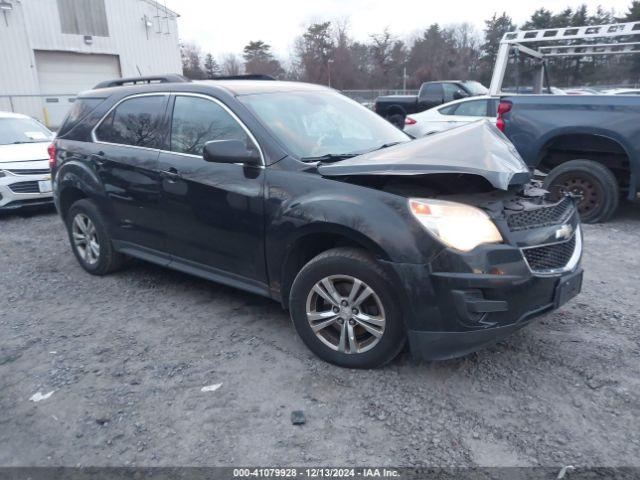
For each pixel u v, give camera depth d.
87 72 26.14
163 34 28.98
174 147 4.20
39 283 5.11
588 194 6.67
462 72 51.53
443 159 3.10
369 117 4.63
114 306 4.48
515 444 2.64
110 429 2.84
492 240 2.90
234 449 2.66
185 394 3.13
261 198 3.52
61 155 5.22
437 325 2.92
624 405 2.92
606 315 4.03
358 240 3.06
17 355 3.67
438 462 2.53
